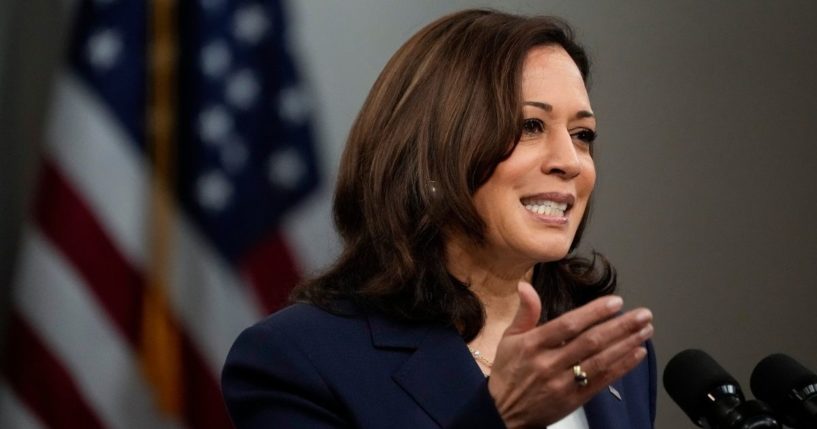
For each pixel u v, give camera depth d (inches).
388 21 415.2
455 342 217.8
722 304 445.1
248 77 377.4
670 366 209.8
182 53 375.9
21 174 377.1
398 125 227.3
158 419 357.4
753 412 191.6
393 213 225.0
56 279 353.1
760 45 454.3
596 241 433.4
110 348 354.0
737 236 447.8
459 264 227.5
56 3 383.6
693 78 446.6
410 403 209.8
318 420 209.3
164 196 364.5
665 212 441.4
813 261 453.1
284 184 375.2
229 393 219.0
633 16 442.3
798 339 450.0
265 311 366.3
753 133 451.5
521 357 176.7
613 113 437.7
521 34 223.3
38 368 350.3
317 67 406.0
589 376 174.1
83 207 357.1
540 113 218.1
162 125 367.9
